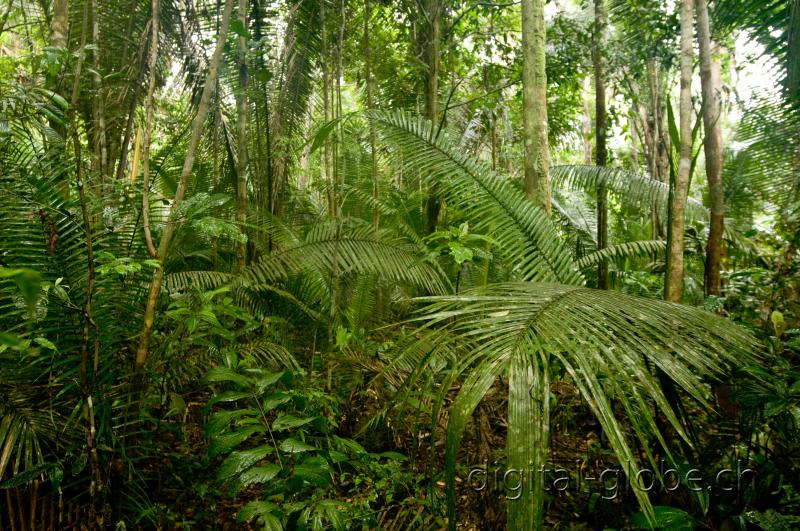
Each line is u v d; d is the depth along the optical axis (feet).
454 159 10.22
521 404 4.14
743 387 6.62
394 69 19.93
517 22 25.07
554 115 22.36
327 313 12.24
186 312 7.14
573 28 20.31
